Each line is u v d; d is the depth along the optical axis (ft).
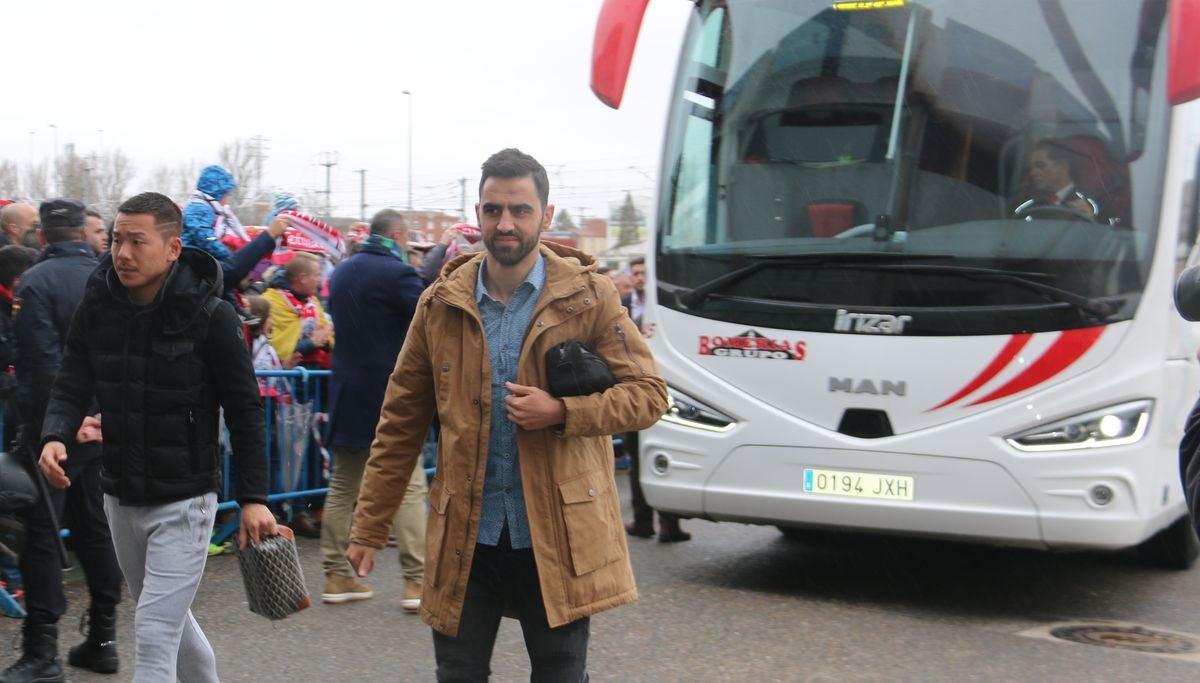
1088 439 18.89
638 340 10.96
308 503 26.35
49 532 15.06
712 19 22.45
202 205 23.75
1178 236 19.51
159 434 12.20
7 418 19.16
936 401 19.61
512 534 10.64
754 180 21.30
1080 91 19.63
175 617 12.09
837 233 20.47
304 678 16.17
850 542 27.22
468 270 10.94
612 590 10.68
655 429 21.75
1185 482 8.89
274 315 26.68
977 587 22.67
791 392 20.57
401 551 19.70
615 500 11.05
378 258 20.48
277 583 12.46
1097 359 18.93
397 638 18.17
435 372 10.89
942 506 19.58
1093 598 21.83
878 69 20.75
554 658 10.74
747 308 20.97
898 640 18.54
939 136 20.15
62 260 15.79
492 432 10.71
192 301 12.30
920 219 19.98
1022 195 19.57
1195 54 18.33
